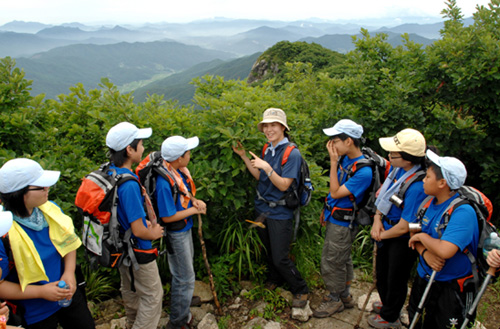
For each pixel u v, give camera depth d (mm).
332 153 3203
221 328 3359
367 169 3115
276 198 3471
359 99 6203
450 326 2609
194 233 3906
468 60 5688
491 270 2420
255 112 4039
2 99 4426
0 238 2102
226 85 4969
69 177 3742
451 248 2385
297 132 4957
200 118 4344
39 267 2230
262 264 4016
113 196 2568
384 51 6887
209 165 3824
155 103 4797
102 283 3785
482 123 6352
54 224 2365
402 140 2799
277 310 3617
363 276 4305
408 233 3041
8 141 4172
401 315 3625
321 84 7922
